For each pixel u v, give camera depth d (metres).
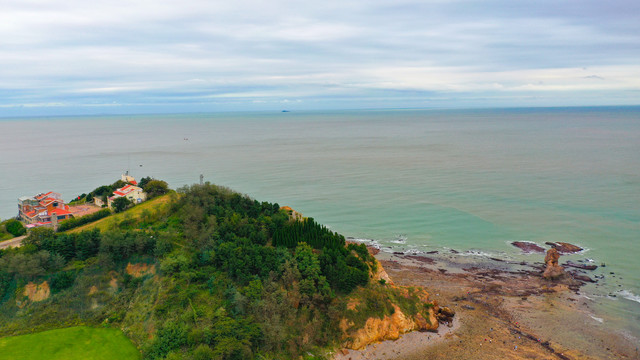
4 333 69.12
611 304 89.75
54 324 71.81
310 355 70.81
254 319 71.25
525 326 82.25
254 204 111.69
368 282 83.62
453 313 85.81
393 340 77.25
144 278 80.50
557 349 75.06
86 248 84.06
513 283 100.25
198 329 67.19
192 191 112.88
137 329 70.81
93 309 75.25
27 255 78.44
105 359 64.12
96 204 132.38
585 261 111.19
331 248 90.50
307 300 77.31
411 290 86.88
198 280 78.06
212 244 86.69
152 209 110.38
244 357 64.31
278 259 83.12
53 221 112.75
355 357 72.38
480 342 77.00
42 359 63.31
